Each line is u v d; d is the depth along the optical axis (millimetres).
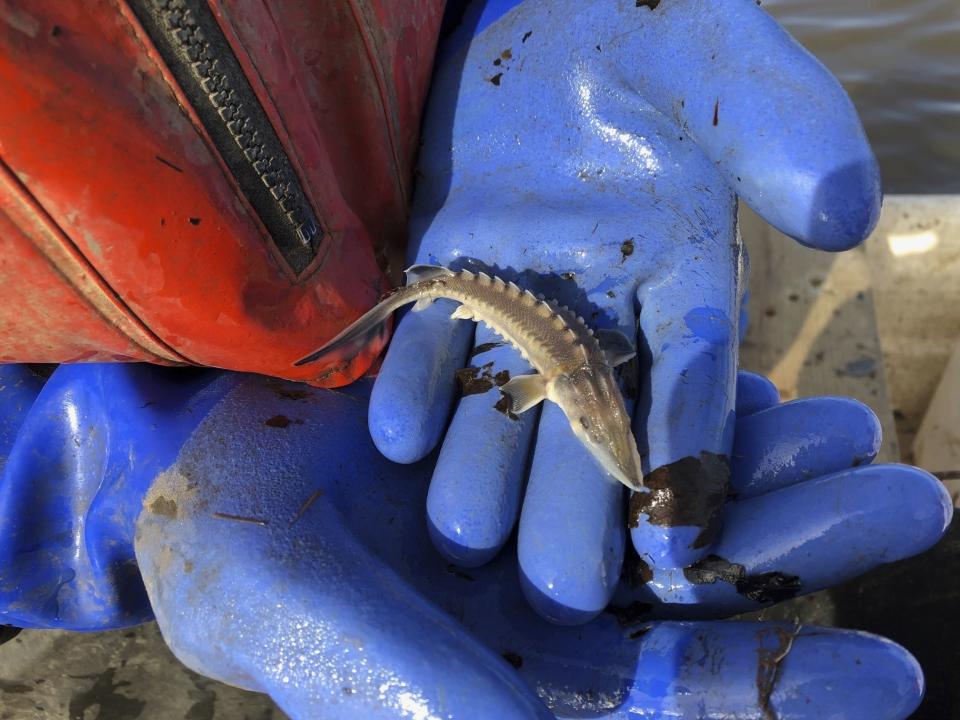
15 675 284
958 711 240
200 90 180
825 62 623
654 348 246
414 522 239
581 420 219
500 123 289
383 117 264
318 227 228
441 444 251
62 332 190
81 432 256
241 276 201
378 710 180
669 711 198
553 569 202
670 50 243
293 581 195
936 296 416
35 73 151
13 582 245
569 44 271
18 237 165
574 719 209
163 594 210
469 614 223
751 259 414
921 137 571
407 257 296
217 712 274
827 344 388
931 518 206
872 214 212
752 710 191
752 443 239
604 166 273
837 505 211
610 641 212
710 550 217
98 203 167
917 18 644
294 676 188
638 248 257
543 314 239
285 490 223
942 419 396
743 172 224
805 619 274
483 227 278
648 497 213
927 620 258
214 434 237
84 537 249
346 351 248
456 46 300
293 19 231
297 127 213
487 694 175
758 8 233
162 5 167
